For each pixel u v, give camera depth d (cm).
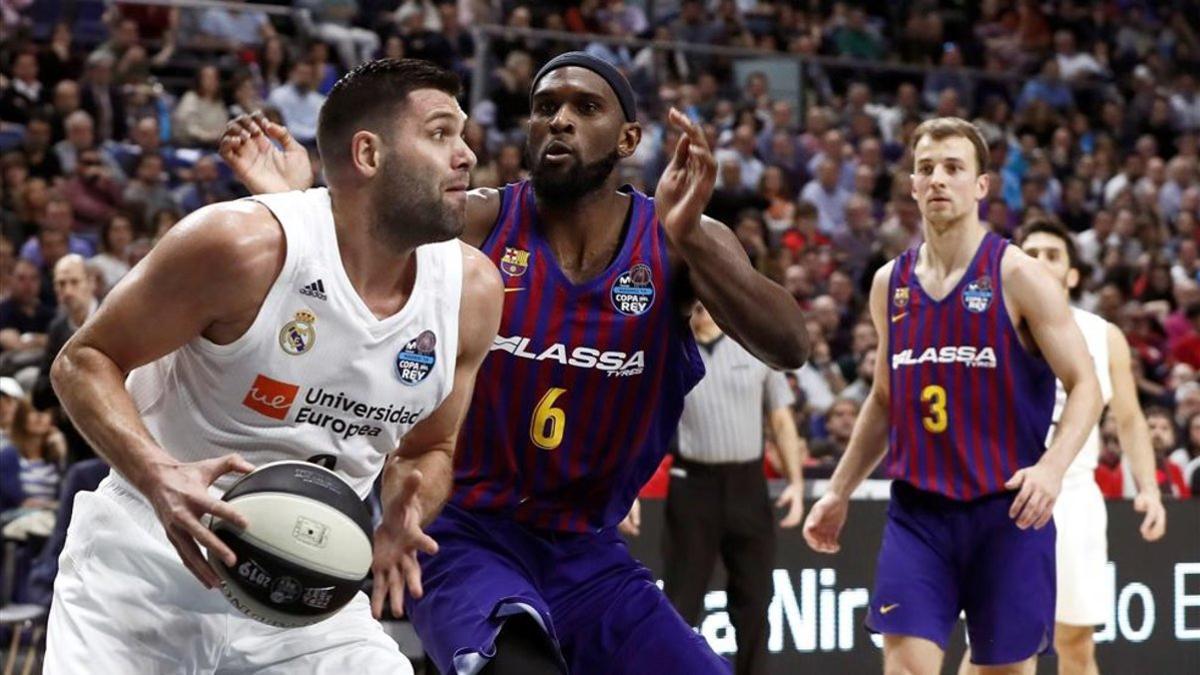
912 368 596
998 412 585
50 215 1200
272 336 349
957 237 593
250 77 1417
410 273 364
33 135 1305
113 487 376
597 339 439
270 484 340
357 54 1525
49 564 743
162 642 370
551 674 417
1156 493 741
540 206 443
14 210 1259
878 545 846
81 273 850
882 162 1634
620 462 450
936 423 589
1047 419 590
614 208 446
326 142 355
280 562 335
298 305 349
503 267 439
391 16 1608
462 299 371
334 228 353
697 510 819
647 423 451
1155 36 2144
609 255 443
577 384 441
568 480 445
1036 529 577
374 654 384
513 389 439
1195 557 877
